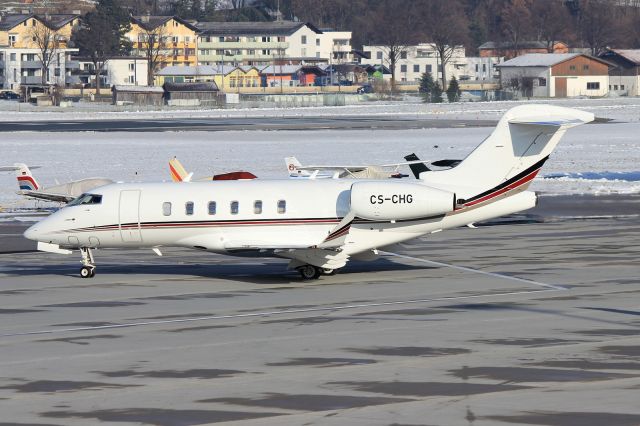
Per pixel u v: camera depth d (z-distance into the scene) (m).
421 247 113.94
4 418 50.38
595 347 63.38
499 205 95.06
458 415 49.50
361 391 54.16
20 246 119.88
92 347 66.38
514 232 125.12
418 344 65.12
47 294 87.94
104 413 51.03
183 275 97.88
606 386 54.00
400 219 92.94
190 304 82.19
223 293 87.31
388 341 66.25
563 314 74.69
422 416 49.41
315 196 94.75
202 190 96.06
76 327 73.25
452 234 124.25
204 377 57.78
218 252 95.38
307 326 72.00
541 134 94.25
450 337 67.12
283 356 62.66
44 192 148.25
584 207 149.62
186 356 63.19
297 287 89.94
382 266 101.12
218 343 66.88
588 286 87.12
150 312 78.88
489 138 94.62
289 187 95.50
